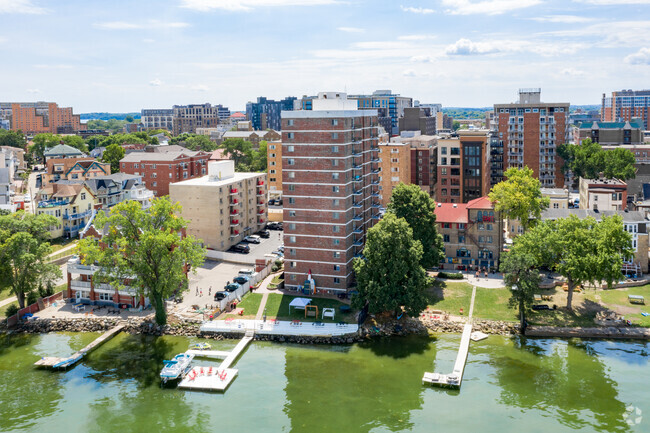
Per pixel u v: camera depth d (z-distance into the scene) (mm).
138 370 95375
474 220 138750
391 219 110500
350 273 124500
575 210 148375
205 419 80062
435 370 93688
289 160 122125
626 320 108812
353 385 89438
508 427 77062
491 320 112000
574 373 92125
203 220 157625
